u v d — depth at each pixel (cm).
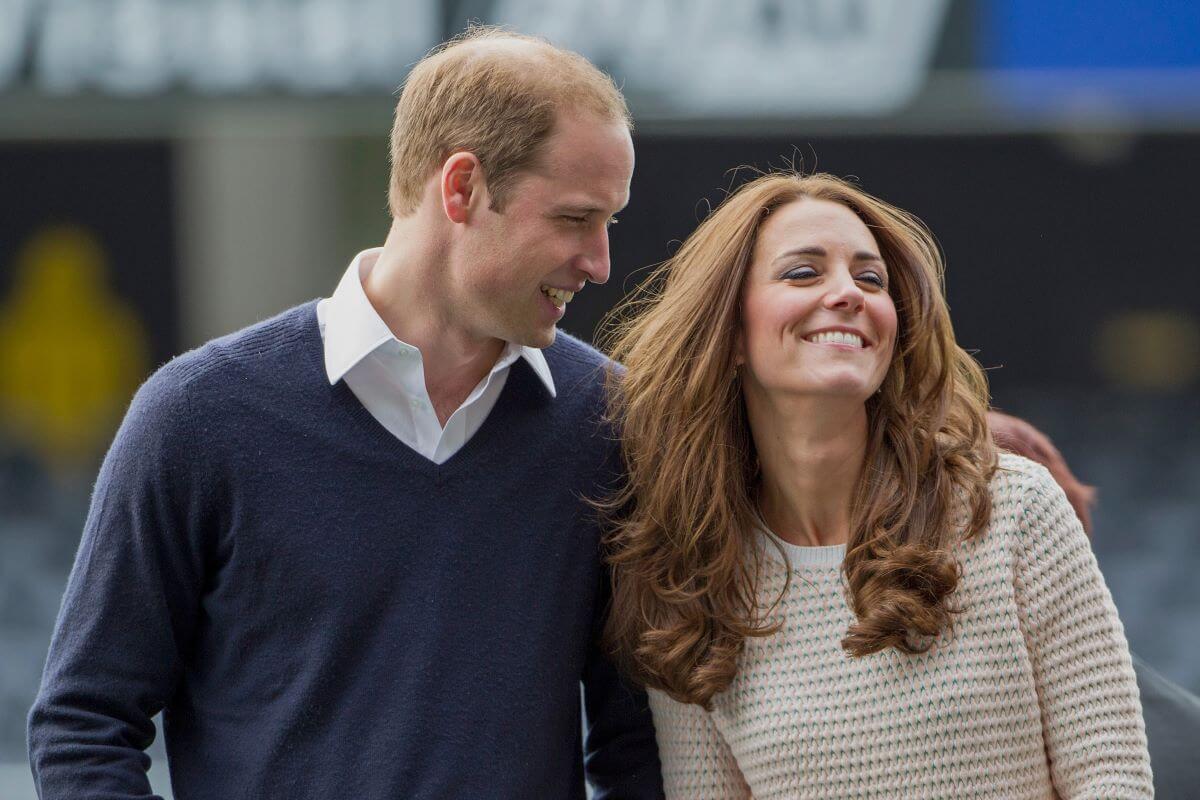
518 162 685
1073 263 3688
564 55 709
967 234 3653
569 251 696
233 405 698
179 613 713
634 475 742
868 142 3491
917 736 674
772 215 721
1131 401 3662
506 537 713
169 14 2305
